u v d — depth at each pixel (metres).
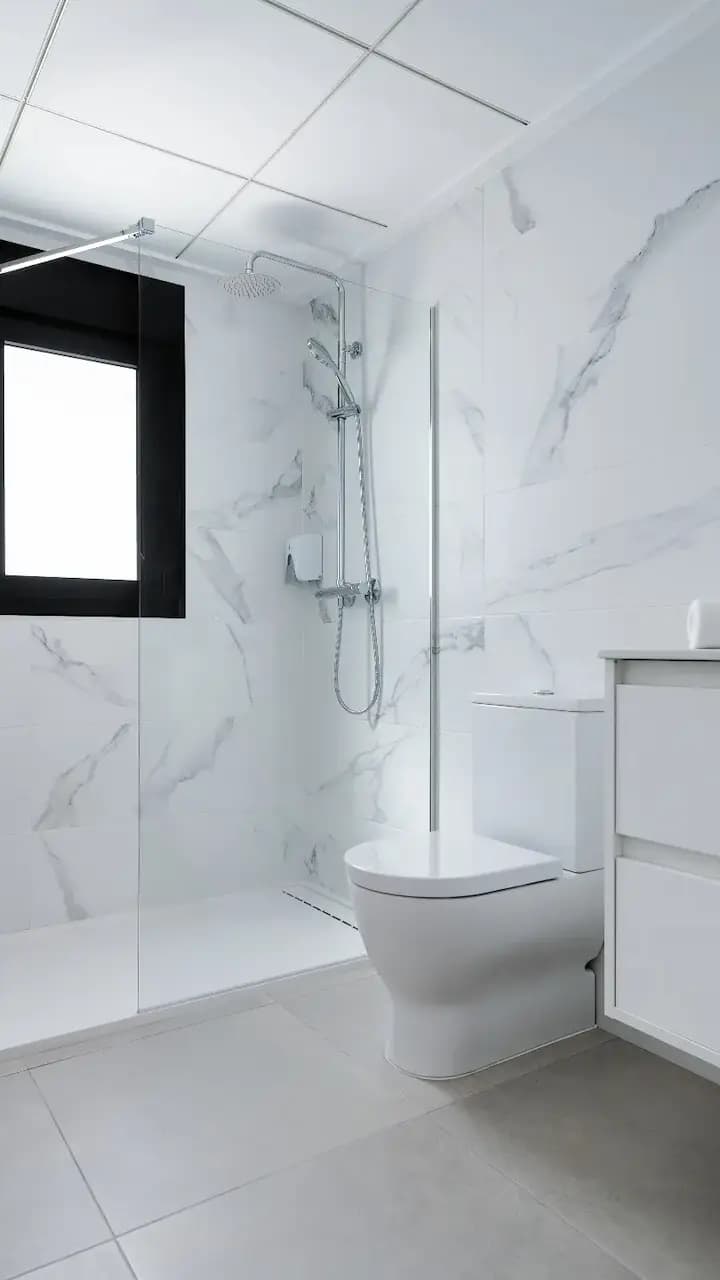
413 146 2.18
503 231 2.24
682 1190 1.32
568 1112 1.55
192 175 2.32
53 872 2.60
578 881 1.78
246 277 2.19
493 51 1.84
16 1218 1.26
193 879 2.09
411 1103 1.58
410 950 1.61
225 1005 2.02
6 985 2.14
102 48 1.82
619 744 1.33
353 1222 1.25
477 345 2.33
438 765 2.46
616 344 1.93
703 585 1.74
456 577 2.40
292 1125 1.50
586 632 1.99
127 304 2.75
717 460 1.72
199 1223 1.25
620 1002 1.33
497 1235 1.22
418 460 2.46
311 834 2.29
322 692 2.30
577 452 2.03
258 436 2.20
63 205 2.48
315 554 2.29
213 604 2.14
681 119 1.79
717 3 1.70
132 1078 1.67
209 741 2.13
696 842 1.21
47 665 2.59
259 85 1.94
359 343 2.37
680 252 1.79
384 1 1.69
